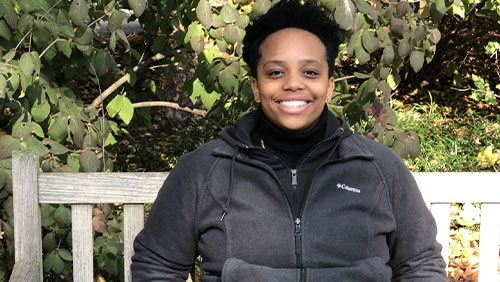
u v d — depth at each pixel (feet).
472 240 14.35
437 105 23.47
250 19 9.21
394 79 9.80
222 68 9.59
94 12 9.66
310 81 6.06
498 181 7.41
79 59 10.37
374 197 6.17
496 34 25.03
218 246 6.11
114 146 18.34
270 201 6.11
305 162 6.21
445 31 24.97
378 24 9.11
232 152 6.20
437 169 17.34
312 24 6.13
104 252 9.17
